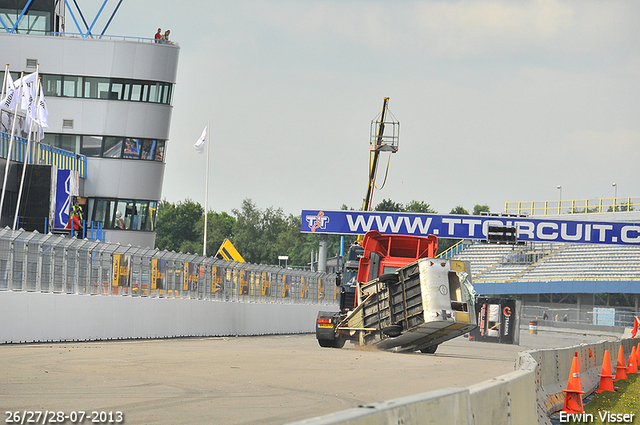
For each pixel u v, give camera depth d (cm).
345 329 4612
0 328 3609
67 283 4194
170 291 5309
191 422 1608
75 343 4009
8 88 8075
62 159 9556
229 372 2712
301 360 3481
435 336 4425
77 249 4297
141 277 4938
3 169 8544
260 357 3547
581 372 3125
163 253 5219
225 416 1705
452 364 3731
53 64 9912
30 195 8738
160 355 3366
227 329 5962
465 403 1175
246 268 6531
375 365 3397
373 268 4791
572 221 9850
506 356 4888
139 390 2092
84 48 9956
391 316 4406
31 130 8988
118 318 4562
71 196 8981
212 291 5938
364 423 845
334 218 9981
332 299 8506
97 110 10019
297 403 1964
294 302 7506
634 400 2934
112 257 4619
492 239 9825
